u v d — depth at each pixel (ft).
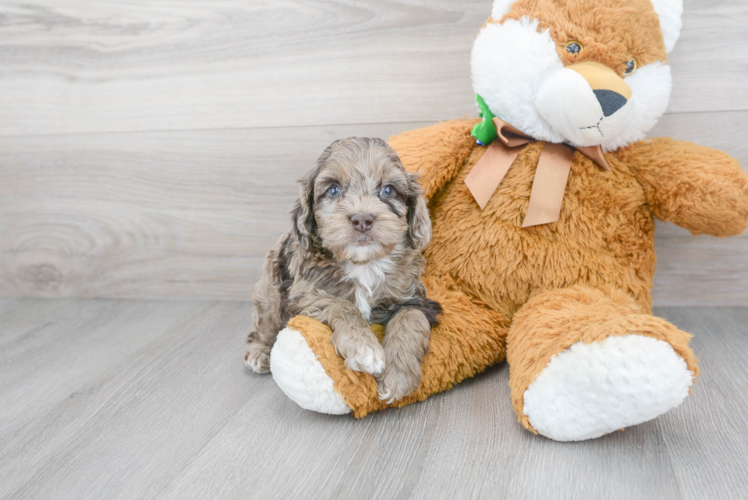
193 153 3.02
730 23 2.55
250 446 1.98
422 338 2.06
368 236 2.03
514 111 2.26
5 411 2.23
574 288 2.22
